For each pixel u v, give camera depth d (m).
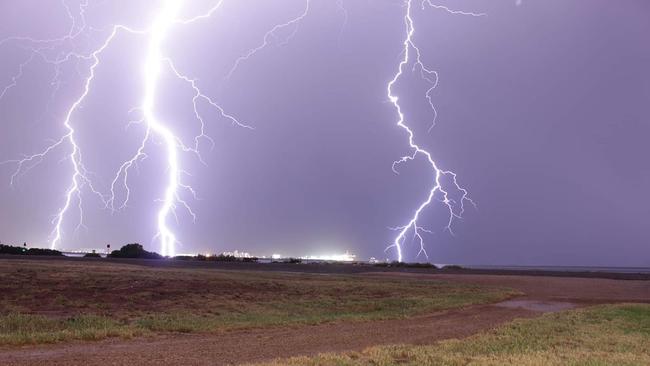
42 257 51.31
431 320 22.39
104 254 65.69
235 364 12.09
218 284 30.77
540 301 31.38
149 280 29.52
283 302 26.88
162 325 17.91
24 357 12.36
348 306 26.55
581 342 15.90
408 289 34.94
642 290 39.94
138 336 16.16
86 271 31.44
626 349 14.80
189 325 18.16
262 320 20.70
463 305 28.03
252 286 31.44
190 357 12.92
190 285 29.33
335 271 56.47
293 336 17.03
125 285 27.42
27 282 25.77
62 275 28.69
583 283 45.66
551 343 15.60
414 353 13.38
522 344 15.29
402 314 23.83
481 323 21.38
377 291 33.09
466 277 50.59
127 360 12.34
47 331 15.96
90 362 11.99
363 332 18.28
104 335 15.67
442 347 14.68
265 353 13.73
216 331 17.75
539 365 11.68
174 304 23.97
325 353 13.55
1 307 20.52
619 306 27.69
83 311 20.89
